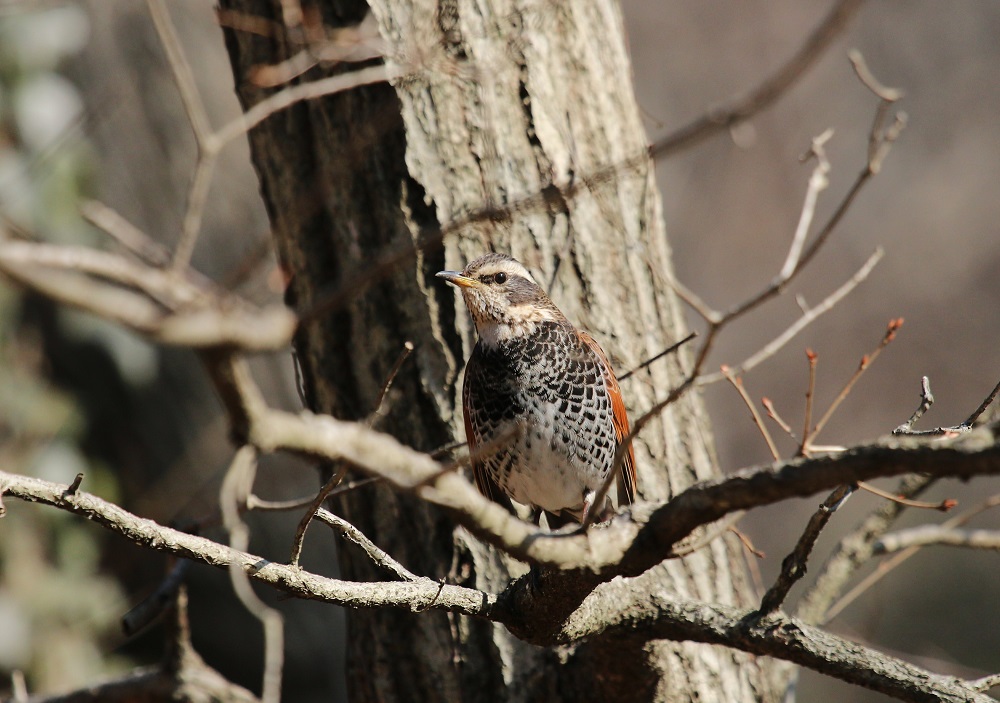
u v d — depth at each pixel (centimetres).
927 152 3034
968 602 2617
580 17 1010
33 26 1641
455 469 569
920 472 589
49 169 1596
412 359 970
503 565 955
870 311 2944
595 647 902
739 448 2877
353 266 957
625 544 685
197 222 559
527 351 987
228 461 1792
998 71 2995
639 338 1012
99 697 1041
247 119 795
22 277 400
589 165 983
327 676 1981
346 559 1005
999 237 2962
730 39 3097
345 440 544
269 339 462
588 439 999
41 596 1695
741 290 2994
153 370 1845
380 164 951
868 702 2395
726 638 813
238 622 1941
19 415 1745
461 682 950
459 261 970
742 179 3022
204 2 2028
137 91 1927
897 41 3036
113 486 1792
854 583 2653
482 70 930
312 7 957
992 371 2852
